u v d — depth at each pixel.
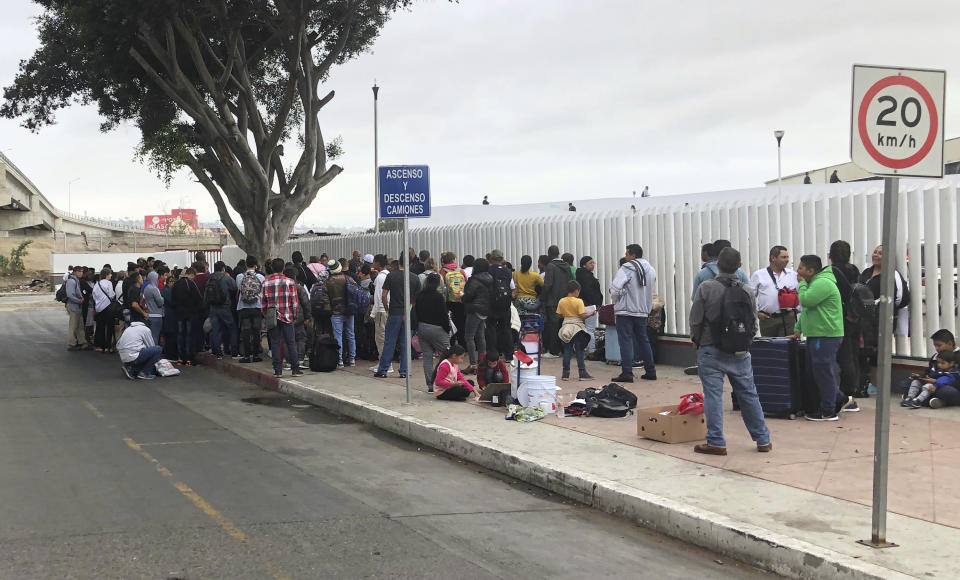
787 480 6.64
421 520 6.16
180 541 5.51
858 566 4.72
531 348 10.81
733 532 5.43
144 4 16.72
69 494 6.73
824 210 11.42
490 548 5.52
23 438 9.21
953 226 9.94
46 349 20.81
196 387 13.77
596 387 11.48
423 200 11.01
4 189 69.50
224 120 19.25
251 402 12.20
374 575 4.91
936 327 10.14
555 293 14.28
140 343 14.83
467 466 8.13
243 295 15.65
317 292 14.66
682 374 12.69
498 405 10.49
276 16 19.62
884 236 5.12
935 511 5.75
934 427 8.41
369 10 19.83
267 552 5.31
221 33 19.91
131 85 21.45
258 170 19.88
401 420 9.69
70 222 99.25
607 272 15.24
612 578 5.00
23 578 4.76
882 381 5.08
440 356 11.81
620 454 7.69
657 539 5.84
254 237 21.03
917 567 4.71
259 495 6.80
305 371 14.52
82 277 20.95
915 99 5.15
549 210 35.50
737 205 12.73
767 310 10.49
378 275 14.17
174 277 17.84
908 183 10.41
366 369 14.65
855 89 5.03
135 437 9.34
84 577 4.79
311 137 21.12
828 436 8.16
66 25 20.52
